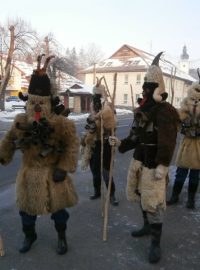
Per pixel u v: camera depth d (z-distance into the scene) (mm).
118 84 57688
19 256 3766
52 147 3576
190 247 4059
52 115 3623
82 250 3924
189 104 5312
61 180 3611
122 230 4488
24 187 3590
